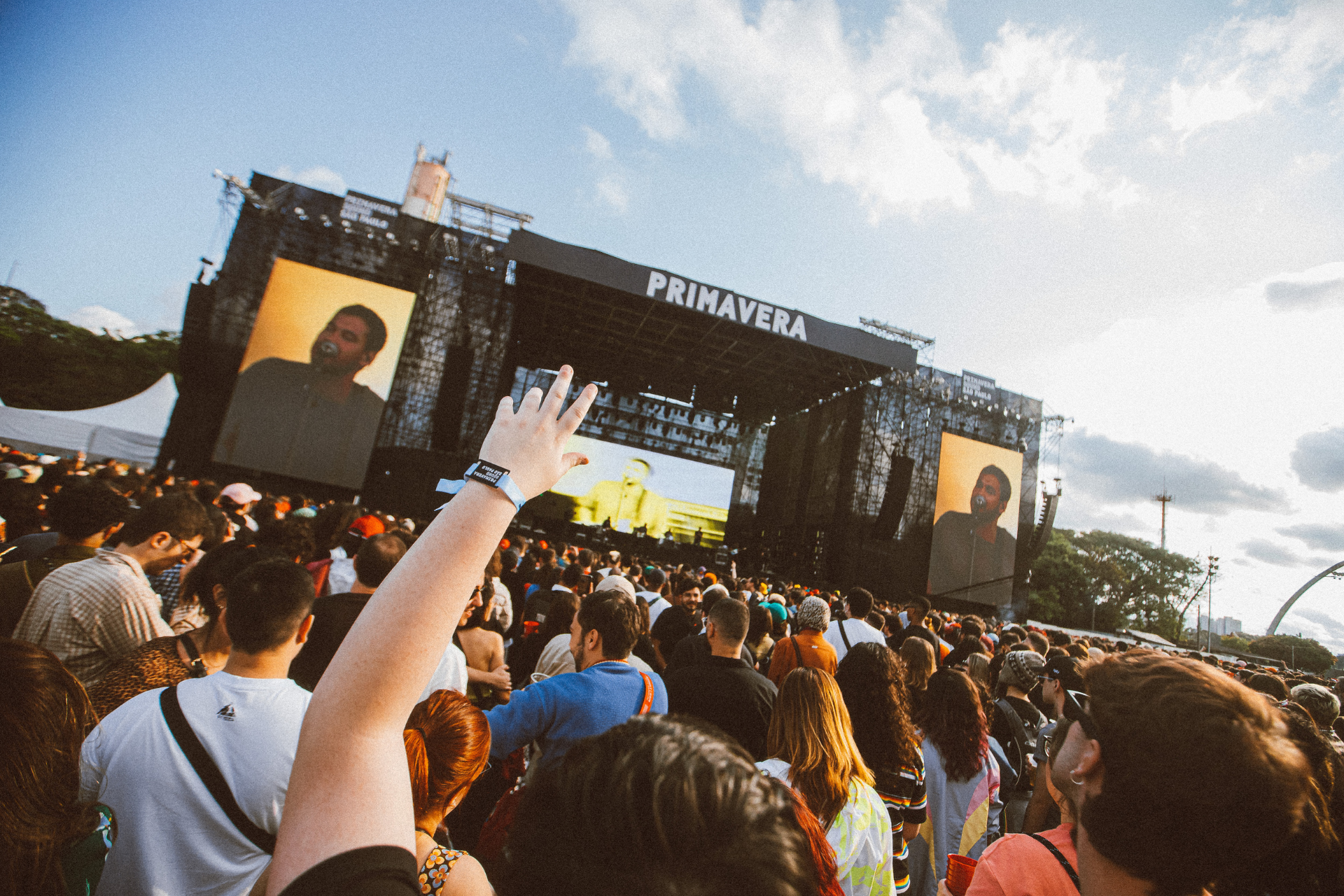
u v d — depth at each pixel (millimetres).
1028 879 1181
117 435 19953
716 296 21844
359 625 638
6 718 960
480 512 655
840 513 26938
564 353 32594
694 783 392
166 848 1522
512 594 6836
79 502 2908
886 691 2691
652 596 6219
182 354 20734
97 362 27203
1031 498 27719
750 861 367
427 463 22641
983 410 27766
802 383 30031
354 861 515
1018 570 27234
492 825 1944
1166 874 859
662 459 37469
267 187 21625
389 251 22844
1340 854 1513
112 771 1552
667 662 4902
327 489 22109
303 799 571
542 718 2484
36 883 968
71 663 2359
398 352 21781
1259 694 911
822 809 1962
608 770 424
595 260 21109
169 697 1651
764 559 32094
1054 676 2188
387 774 582
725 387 33625
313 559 4215
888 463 26766
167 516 2730
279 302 21031
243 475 21062
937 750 2934
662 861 358
